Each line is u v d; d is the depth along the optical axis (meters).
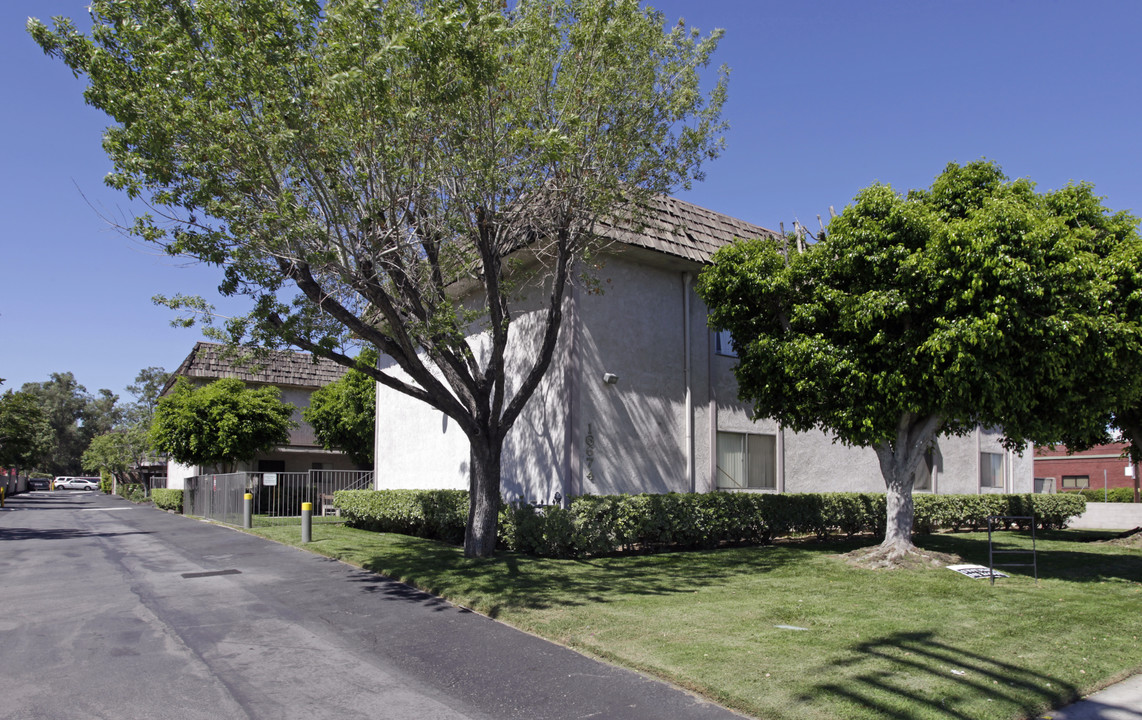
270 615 8.20
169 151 8.68
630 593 8.92
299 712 5.25
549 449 13.53
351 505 18.25
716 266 12.37
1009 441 11.87
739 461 15.65
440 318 9.84
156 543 15.35
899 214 10.13
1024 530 19.19
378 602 8.84
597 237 12.06
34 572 11.42
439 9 9.02
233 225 8.95
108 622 7.91
